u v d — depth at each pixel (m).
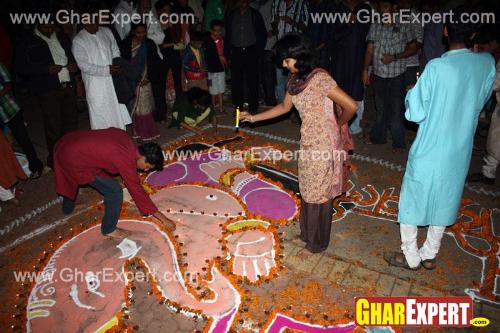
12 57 6.55
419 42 5.41
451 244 4.10
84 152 3.65
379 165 5.67
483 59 2.97
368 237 4.22
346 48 5.91
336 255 3.96
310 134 3.34
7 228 4.54
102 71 5.38
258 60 7.50
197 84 7.14
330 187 3.53
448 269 3.76
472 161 5.77
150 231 4.39
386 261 3.86
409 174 3.31
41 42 5.04
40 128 7.22
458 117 3.03
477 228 4.34
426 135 3.12
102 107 5.61
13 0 7.83
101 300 3.52
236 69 7.37
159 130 7.04
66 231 4.46
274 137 6.67
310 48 3.12
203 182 5.33
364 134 6.58
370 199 4.88
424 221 3.38
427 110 3.07
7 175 4.77
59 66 5.19
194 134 6.84
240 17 7.02
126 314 3.34
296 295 3.51
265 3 7.52
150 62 6.46
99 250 4.12
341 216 4.57
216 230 4.38
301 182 3.58
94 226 4.51
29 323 3.32
